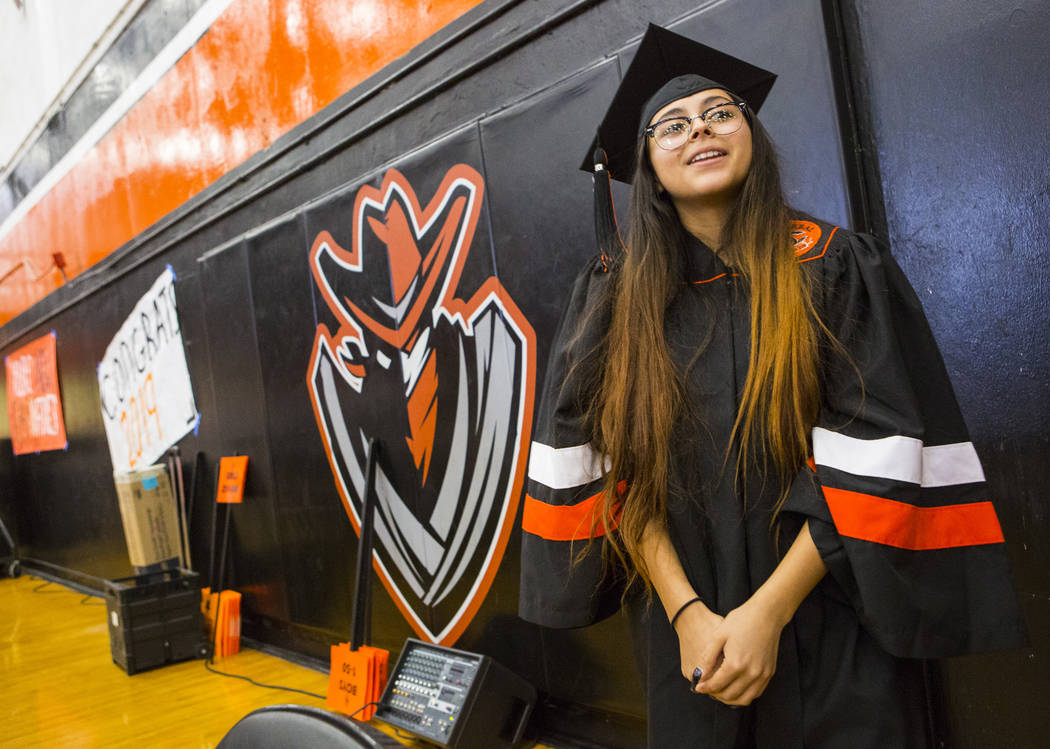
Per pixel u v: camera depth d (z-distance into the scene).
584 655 2.10
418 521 2.64
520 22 2.28
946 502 0.92
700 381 1.01
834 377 0.95
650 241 1.08
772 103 1.64
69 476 5.66
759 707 0.96
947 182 1.49
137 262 4.38
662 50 1.21
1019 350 1.42
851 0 1.60
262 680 3.13
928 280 1.52
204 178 3.80
